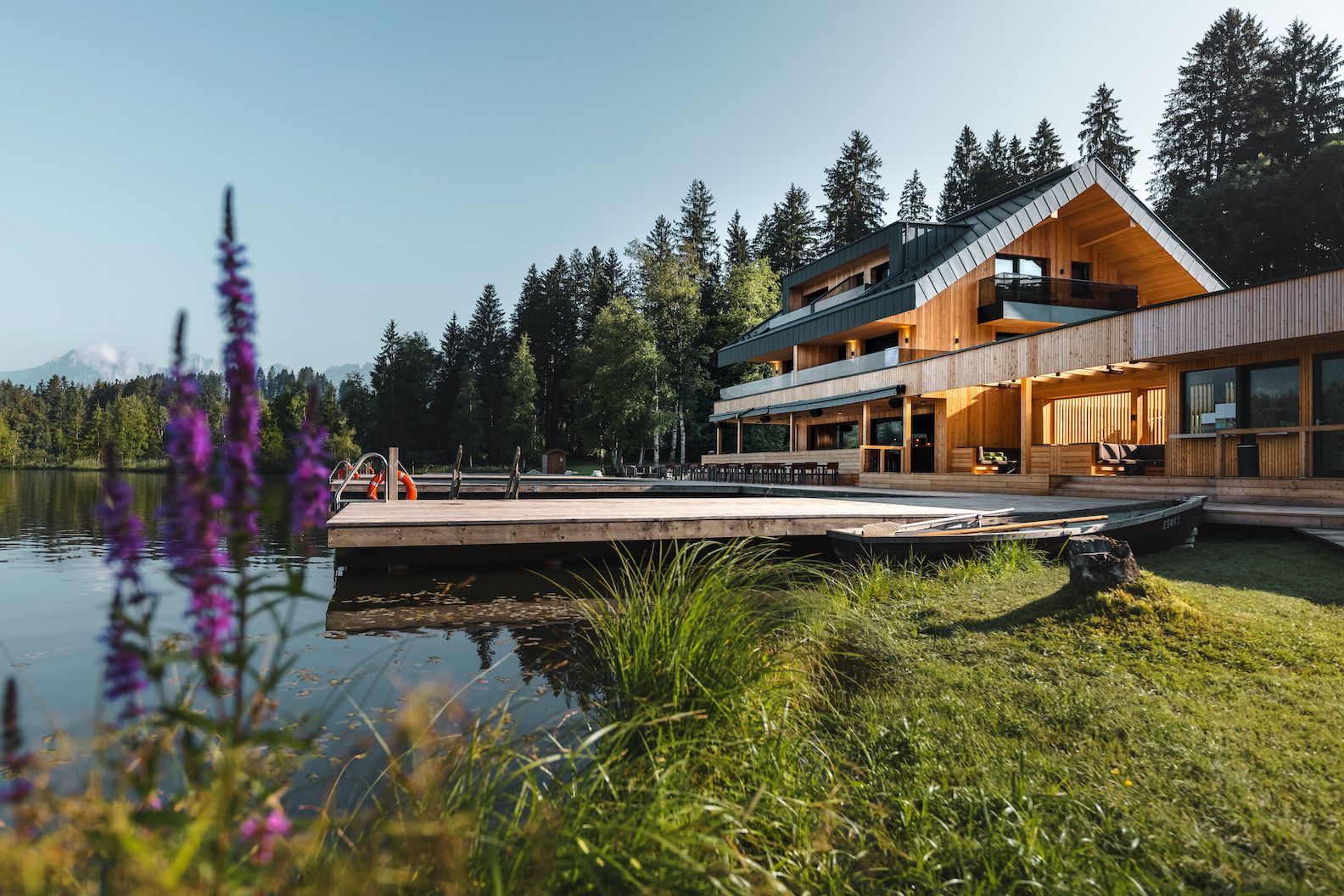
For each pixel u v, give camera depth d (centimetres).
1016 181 5122
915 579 725
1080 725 360
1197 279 2328
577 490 2023
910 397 2047
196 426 120
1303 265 3322
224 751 124
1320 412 1127
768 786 298
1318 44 3919
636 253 4762
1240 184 3406
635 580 560
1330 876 236
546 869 192
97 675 507
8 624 678
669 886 206
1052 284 2367
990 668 447
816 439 2903
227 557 124
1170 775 307
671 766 277
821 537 1056
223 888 120
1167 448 1357
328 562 1070
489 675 491
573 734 366
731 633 419
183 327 118
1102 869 245
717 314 5259
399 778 220
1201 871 242
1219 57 4238
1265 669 411
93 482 4612
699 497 1806
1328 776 296
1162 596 500
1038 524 859
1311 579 654
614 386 4550
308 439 132
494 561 952
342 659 533
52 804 121
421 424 7356
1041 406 2081
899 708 397
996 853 259
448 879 177
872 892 247
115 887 118
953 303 2350
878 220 5572
